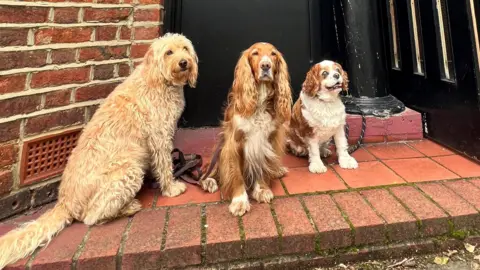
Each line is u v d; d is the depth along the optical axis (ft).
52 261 4.94
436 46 8.54
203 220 5.83
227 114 6.95
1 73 5.91
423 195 6.37
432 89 8.91
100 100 7.47
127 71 7.90
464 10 7.39
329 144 9.40
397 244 5.66
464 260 5.53
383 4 10.49
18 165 6.31
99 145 5.92
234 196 6.23
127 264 5.09
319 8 10.87
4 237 5.06
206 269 5.29
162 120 6.49
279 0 10.71
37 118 6.47
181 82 6.63
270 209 6.09
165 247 5.17
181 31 10.39
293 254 5.49
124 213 5.98
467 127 7.82
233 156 6.42
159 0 8.03
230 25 10.59
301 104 7.85
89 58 7.18
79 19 6.92
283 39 10.89
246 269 5.33
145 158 6.54
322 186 6.89
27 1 6.16
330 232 5.47
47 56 6.51
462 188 6.57
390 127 9.22
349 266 5.52
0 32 5.85
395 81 10.75
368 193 6.52
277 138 6.93
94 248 5.15
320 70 7.27
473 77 7.46
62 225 5.63
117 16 7.52
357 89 9.71
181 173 7.50
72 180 5.82
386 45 10.78
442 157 8.13
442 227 5.76
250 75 6.24
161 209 6.23
